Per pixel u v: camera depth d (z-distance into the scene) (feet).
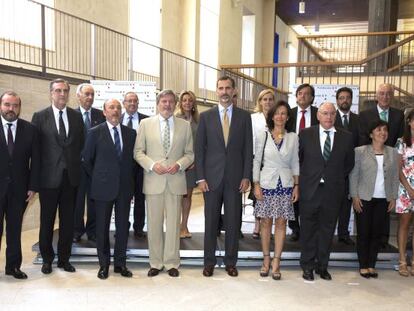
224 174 11.45
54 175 11.19
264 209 11.57
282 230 11.72
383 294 10.78
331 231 11.55
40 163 11.22
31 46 19.07
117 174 11.22
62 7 21.35
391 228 17.66
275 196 11.52
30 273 11.78
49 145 11.23
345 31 57.67
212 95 36.65
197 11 32.53
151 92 15.92
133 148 11.61
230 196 11.57
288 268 12.78
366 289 11.10
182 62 32.37
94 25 21.93
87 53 23.31
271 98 13.24
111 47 25.27
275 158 11.39
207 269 11.87
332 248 13.10
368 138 12.60
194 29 32.32
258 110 13.66
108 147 11.12
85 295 10.33
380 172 11.73
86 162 11.28
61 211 11.66
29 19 19.71
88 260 12.69
